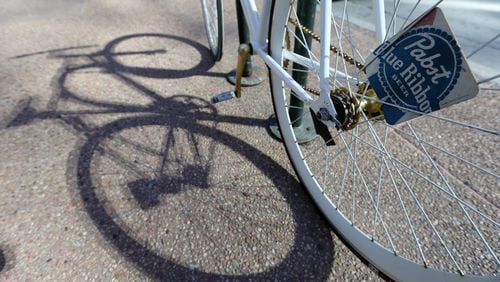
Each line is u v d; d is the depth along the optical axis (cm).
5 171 182
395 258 124
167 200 170
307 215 164
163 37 315
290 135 174
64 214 162
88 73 262
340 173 184
